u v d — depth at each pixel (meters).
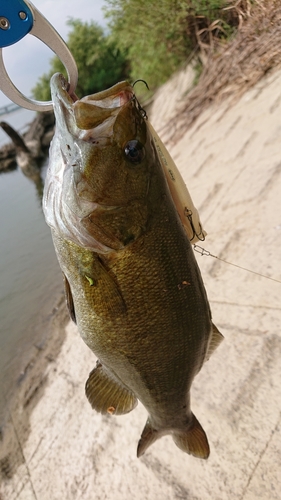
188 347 0.30
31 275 1.55
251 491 0.40
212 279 0.68
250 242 0.68
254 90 1.19
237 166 0.92
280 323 0.52
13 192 3.23
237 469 0.43
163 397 0.33
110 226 0.26
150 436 0.39
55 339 0.99
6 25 0.23
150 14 1.70
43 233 1.99
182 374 0.32
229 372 0.51
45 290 1.36
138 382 0.32
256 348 0.51
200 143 1.26
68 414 0.67
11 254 1.86
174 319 0.28
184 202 0.30
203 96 1.53
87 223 0.25
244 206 0.78
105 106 0.24
